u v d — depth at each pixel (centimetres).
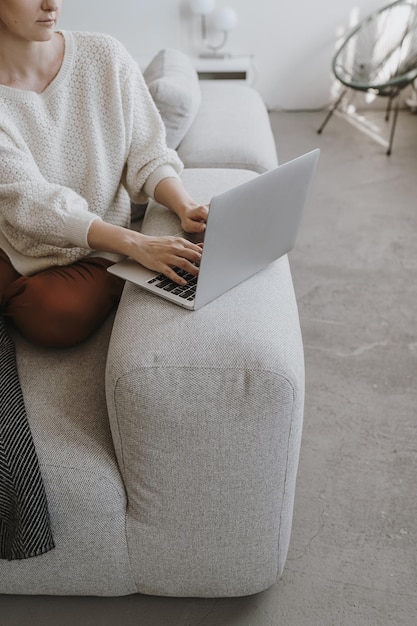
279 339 119
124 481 128
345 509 166
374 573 151
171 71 235
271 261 141
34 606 147
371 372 210
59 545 133
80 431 129
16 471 121
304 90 441
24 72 150
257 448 119
